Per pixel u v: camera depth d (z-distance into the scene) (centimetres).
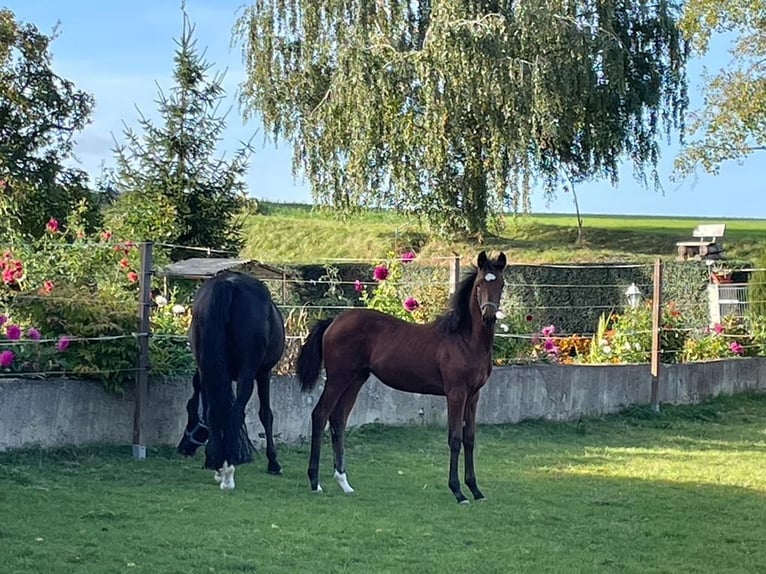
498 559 689
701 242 3081
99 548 663
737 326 1988
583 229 4338
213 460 869
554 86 2952
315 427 927
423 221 3434
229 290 891
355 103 3138
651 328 1670
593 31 3166
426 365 913
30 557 634
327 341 947
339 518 795
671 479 1034
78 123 3588
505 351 1483
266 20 3503
